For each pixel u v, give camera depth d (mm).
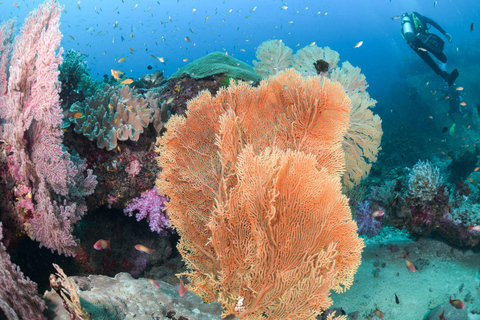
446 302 5168
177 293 3736
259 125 4059
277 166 3088
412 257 6781
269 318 3039
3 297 2457
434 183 6871
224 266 3303
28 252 4027
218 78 6480
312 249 3131
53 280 2551
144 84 8523
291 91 3791
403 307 5465
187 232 3814
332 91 3541
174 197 3875
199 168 3869
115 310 2807
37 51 3684
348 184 7082
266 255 3066
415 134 17688
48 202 3574
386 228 8172
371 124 6957
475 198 7633
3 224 3707
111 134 4645
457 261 6555
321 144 3764
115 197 4789
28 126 3527
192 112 3955
